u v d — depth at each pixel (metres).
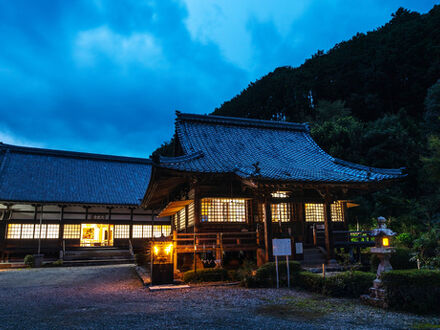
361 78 55.56
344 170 18.66
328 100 58.19
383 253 8.55
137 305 8.87
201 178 15.67
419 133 37.22
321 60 65.62
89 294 11.06
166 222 33.50
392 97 52.50
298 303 8.75
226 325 6.57
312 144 23.27
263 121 24.20
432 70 45.59
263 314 7.54
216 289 11.30
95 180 33.59
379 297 8.29
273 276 11.77
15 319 7.47
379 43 55.47
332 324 6.58
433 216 22.36
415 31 50.28
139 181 36.06
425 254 13.76
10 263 23.45
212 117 22.77
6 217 27.09
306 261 15.85
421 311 7.46
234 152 19.53
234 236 16.52
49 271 19.83
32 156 33.69
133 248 31.28
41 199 27.94
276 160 19.55
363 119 53.34
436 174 22.88
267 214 14.76
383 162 33.66
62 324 6.86
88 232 33.91
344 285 9.62
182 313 7.73
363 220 29.02
